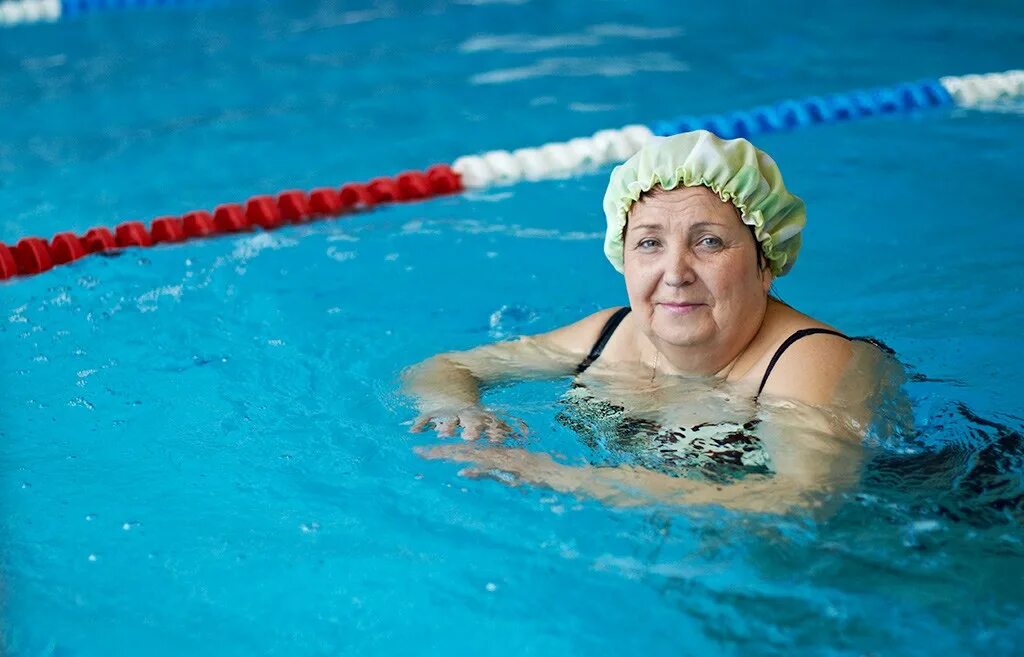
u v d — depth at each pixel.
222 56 10.10
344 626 2.97
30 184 6.95
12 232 6.18
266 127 8.02
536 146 7.44
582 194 6.64
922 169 6.71
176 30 11.12
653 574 3.07
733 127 7.59
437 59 9.77
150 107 8.60
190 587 3.13
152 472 3.71
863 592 2.96
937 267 5.28
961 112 7.88
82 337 4.81
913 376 4.11
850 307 4.89
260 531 3.37
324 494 3.54
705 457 3.46
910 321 4.72
